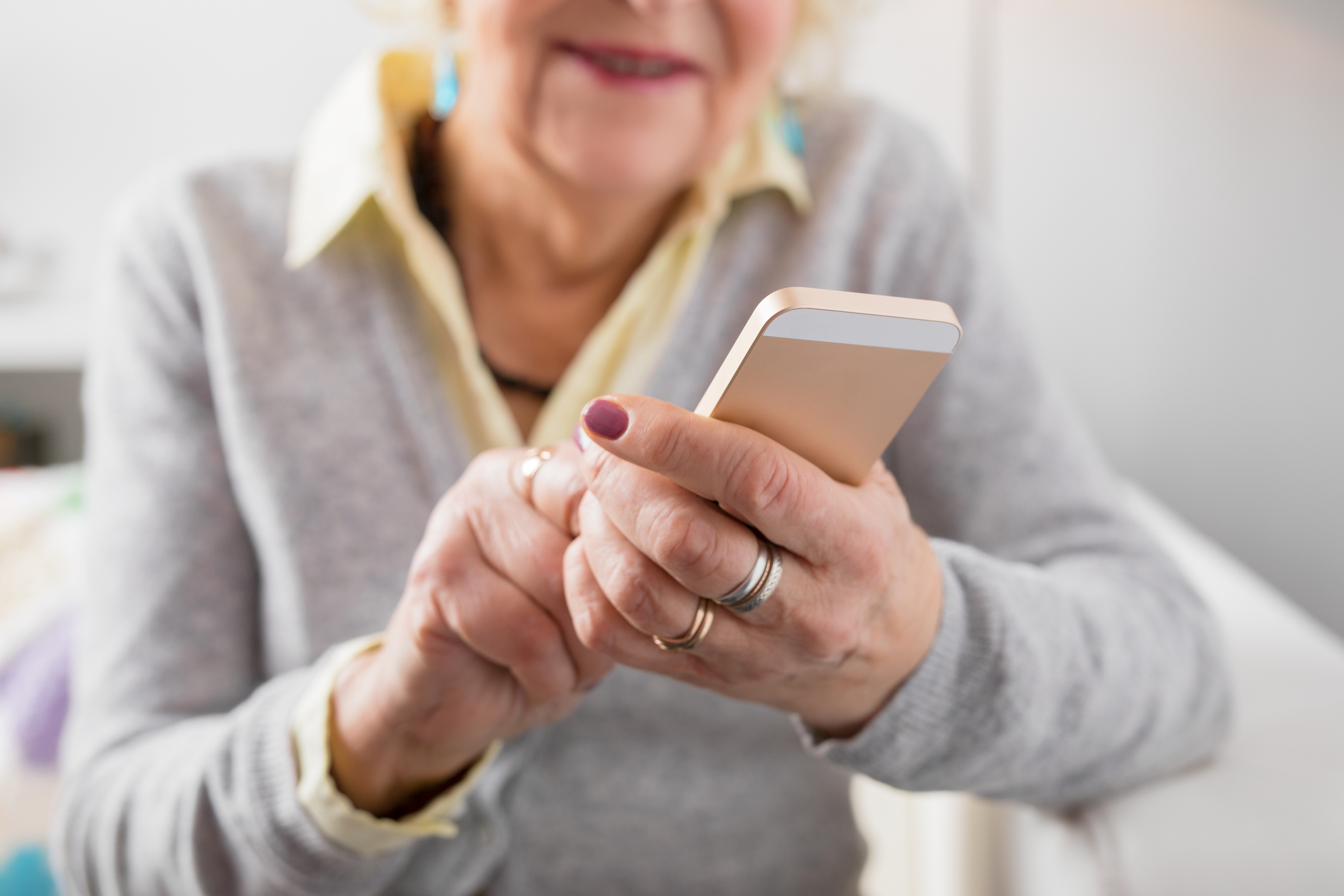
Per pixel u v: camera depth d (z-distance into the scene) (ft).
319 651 2.31
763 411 1.11
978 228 2.61
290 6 5.22
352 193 2.27
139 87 5.32
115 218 2.57
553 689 1.64
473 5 1.96
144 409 2.39
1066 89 3.49
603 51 1.92
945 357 1.06
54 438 5.58
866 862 2.59
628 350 2.40
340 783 1.82
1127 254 3.56
